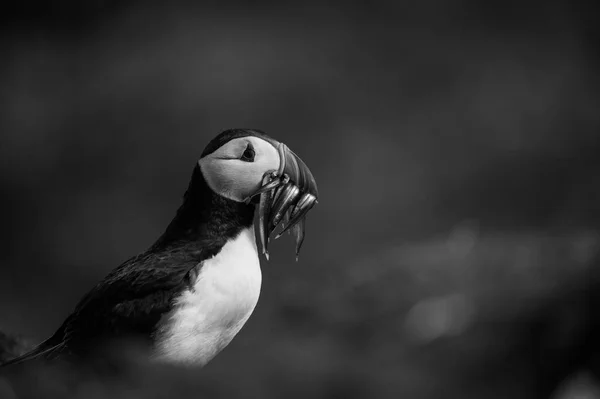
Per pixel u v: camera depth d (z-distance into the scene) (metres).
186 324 4.19
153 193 22.75
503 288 7.78
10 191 22.34
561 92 25.53
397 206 20.77
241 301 4.30
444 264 8.46
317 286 8.45
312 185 4.49
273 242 16.22
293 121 24.03
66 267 19.91
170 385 3.68
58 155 23.39
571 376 7.22
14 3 27.55
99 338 4.14
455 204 20.86
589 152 22.69
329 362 4.06
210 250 4.35
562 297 7.46
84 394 3.61
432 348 7.09
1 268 19.62
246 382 3.74
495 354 7.09
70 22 27.83
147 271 4.25
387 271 8.55
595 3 27.69
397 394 4.05
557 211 19.77
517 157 22.70
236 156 4.41
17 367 3.83
